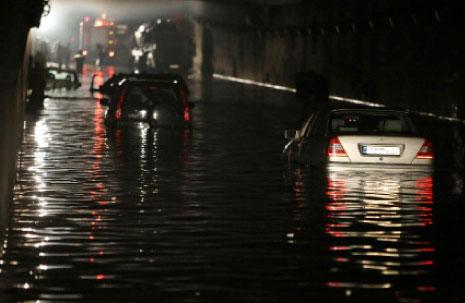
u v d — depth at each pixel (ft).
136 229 76.89
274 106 293.64
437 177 119.34
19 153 130.52
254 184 107.96
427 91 267.18
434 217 85.71
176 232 75.92
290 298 54.80
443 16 254.68
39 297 54.24
